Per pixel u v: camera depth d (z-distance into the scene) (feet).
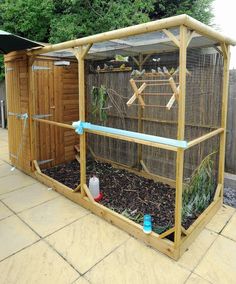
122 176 13.42
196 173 9.55
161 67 11.48
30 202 10.86
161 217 9.49
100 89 13.24
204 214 9.03
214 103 10.09
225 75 9.45
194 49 10.23
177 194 7.23
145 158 13.25
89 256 7.60
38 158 14.19
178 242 7.36
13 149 15.21
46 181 12.58
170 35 6.63
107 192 11.57
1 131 26.66
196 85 10.50
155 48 10.50
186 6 25.76
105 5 20.86
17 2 22.88
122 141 14.25
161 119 12.01
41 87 13.75
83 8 20.94
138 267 7.17
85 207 10.36
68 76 14.89
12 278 6.77
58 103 14.66
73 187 11.95
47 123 13.23
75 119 15.64
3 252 7.75
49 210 10.19
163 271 7.02
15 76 13.74
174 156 11.99
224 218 9.61
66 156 15.64
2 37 10.11
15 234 8.63
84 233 8.71
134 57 12.33
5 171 14.62
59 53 12.87
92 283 6.63
